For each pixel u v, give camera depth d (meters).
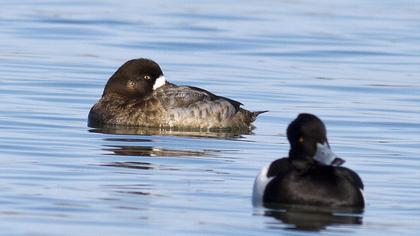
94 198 12.83
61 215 12.02
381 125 18.50
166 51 26.34
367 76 23.69
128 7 34.09
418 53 27.12
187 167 14.85
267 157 15.75
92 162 14.98
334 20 32.53
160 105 18.36
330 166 12.78
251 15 33.03
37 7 33.25
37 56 24.98
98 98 20.66
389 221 12.10
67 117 18.73
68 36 28.11
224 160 15.43
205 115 18.34
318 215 12.23
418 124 18.64
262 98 20.89
